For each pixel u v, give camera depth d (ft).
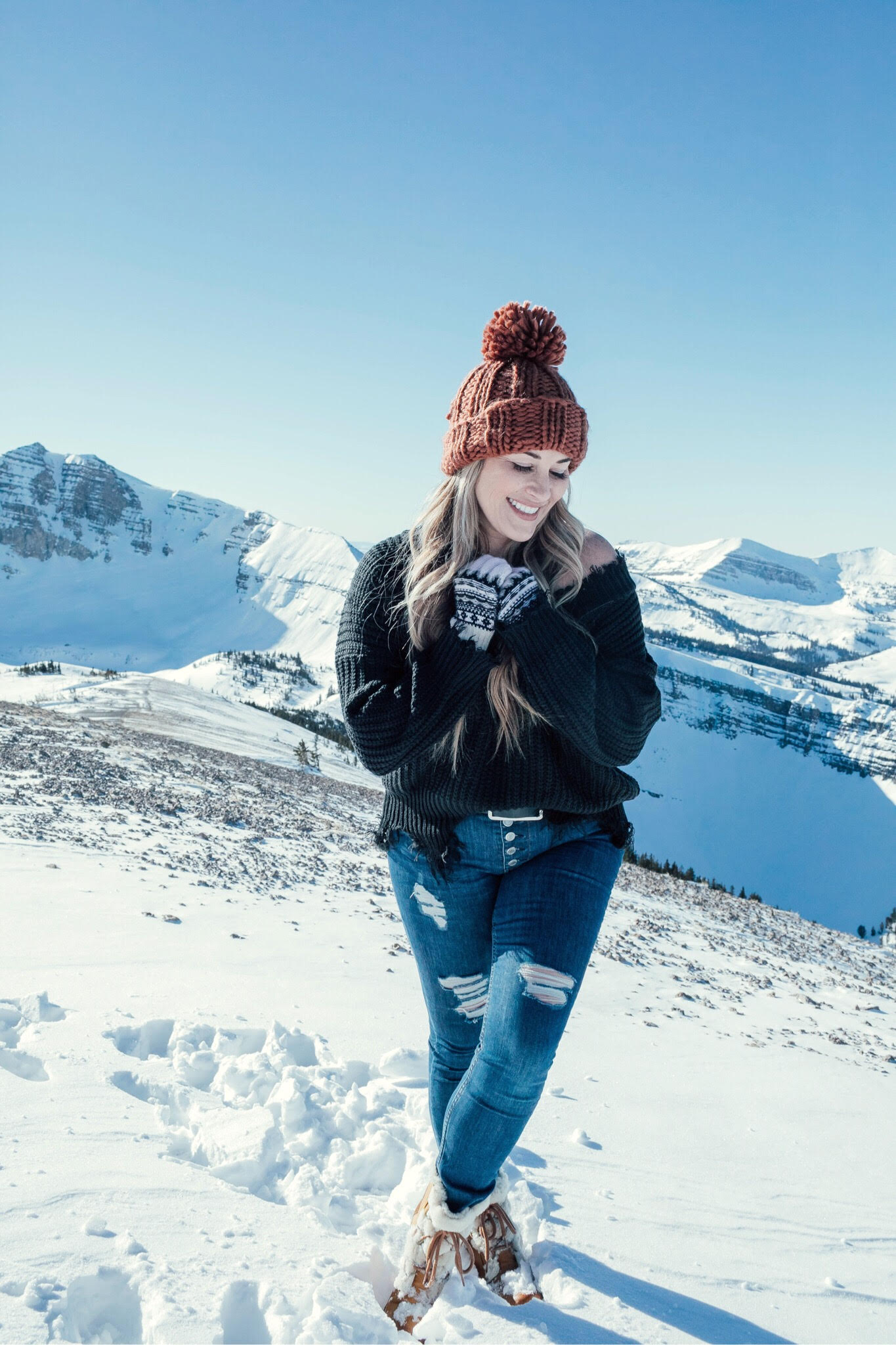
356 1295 6.15
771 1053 21.75
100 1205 6.72
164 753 83.92
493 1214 7.34
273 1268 6.31
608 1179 10.54
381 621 6.95
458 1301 6.75
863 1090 18.71
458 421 6.88
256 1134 8.93
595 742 6.56
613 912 48.37
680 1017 24.98
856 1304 7.88
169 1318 5.41
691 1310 7.12
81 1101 9.18
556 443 6.40
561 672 6.26
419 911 7.63
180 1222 6.72
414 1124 10.45
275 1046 12.66
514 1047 6.50
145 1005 13.73
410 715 6.40
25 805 40.14
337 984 17.90
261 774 91.35
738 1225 9.60
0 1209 6.38
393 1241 7.45
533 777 6.81
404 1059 13.01
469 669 6.33
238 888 31.07
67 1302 5.45
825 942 67.26
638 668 7.19
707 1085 17.24
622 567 7.28
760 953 48.03
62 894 23.73
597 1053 18.51
